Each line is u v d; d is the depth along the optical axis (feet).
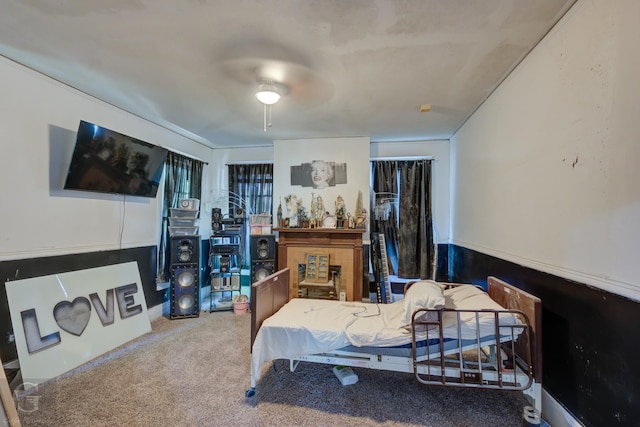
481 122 9.96
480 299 7.17
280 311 8.07
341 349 6.88
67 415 6.21
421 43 6.46
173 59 7.20
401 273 14.38
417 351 6.56
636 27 4.12
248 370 8.07
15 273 7.43
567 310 5.57
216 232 13.88
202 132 13.37
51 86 8.25
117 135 9.57
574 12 5.32
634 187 4.17
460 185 12.58
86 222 9.29
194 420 6.09
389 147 14.88
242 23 5.82
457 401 6.75
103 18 5.73
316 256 13.35
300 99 9.51
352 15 5.57
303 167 14.52
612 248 4.54
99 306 9.21
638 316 4.10
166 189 12.86
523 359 6.24
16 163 7.46
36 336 7.45
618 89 4.42
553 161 5.99
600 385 4.77
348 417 6.20
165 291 12.76
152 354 8.96
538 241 6.53
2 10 5.49
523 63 7.13
